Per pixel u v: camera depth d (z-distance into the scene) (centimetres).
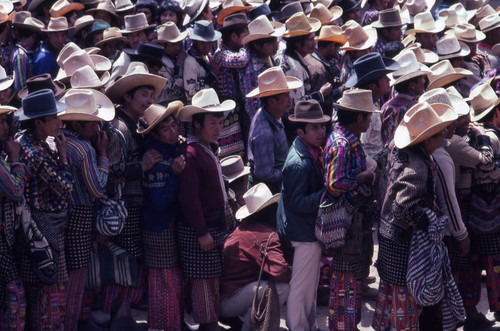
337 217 502
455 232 522
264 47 704
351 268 518
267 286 510
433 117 476
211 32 714
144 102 515
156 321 517
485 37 861
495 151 554
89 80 534
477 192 555
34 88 492
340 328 523
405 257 497
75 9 879
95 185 477
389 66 654
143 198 511
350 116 507
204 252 514
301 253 522
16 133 490
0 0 825
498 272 561
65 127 493
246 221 548
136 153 512
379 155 525
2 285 462
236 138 711
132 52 654
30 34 765
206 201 515
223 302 532
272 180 582
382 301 513
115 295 520
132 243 516
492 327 580
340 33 783
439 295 489
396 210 486
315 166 516
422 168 481
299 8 878
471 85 816
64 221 479
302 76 735
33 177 466
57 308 481
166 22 740
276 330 508
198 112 511
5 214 455
